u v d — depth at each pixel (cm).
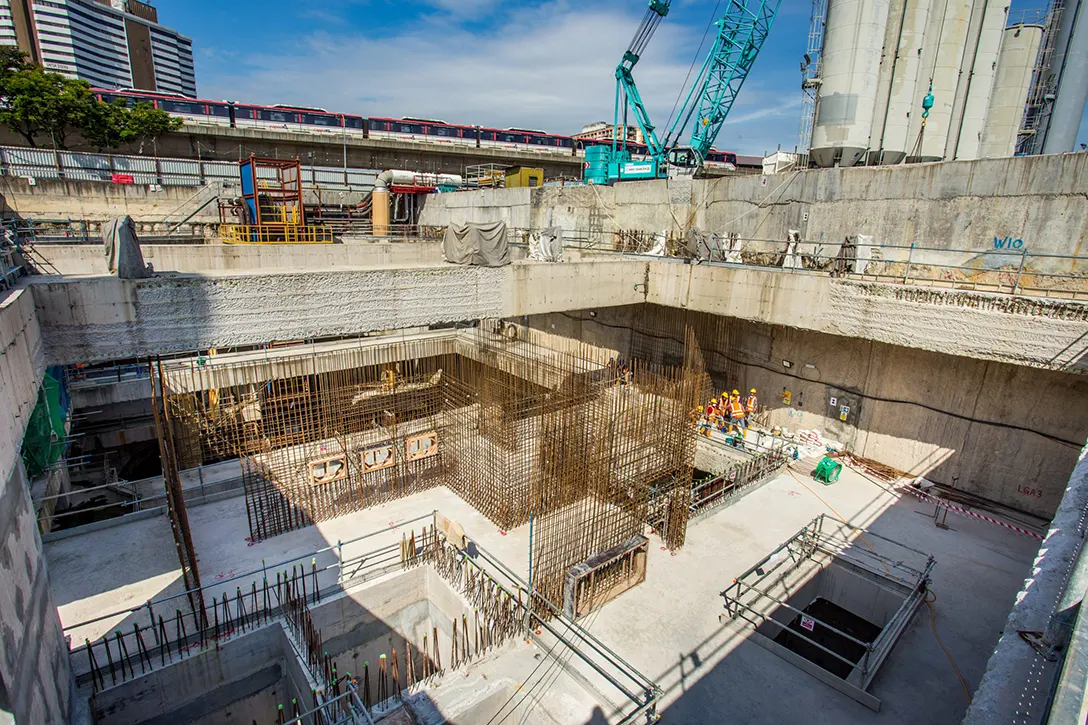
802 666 949
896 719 852
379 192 3522
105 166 3253
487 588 1094
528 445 1498
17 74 3152
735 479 1505
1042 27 2488
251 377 1817
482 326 2267
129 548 1274
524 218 3014
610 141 5247
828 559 1236
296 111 4200
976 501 1478
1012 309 1246
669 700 884
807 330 1616
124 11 13338
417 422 1739
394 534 1366
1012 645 490
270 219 2700
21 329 776
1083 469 740
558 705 884
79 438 1933
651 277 1920
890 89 1995
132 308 1021
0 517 619
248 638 1032
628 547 1100
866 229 1711
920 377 1569
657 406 1316
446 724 841
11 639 602
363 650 1202
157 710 964
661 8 2936
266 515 1357
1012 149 2592
